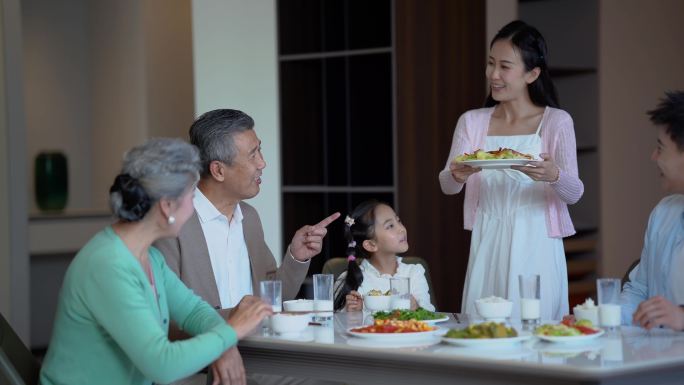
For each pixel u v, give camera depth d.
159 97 6.34
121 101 6.55
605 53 5.20
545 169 2.76
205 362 2.17
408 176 4.74
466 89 4.85
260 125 4.53
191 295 2.48
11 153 4.58
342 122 4.93
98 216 6.21
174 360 2.11
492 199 3.07
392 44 4.70
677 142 2.40
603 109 5.20
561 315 3.04
